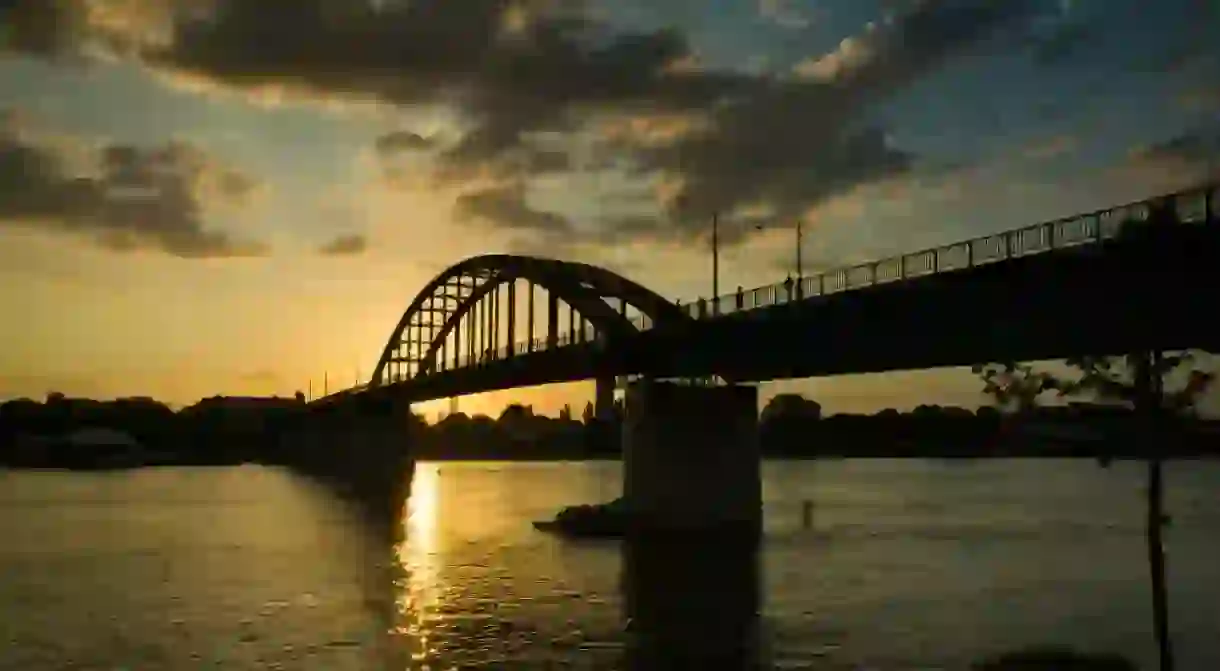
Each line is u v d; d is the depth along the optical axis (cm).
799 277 5219
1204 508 9831
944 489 13300
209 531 8656
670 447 7588
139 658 3994
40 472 18750
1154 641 3969
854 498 11688
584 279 8875
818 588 5425
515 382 10362
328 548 7419
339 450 17688
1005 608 4784
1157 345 3488
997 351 4694
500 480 17088
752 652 3978
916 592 5272
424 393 13962
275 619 4731
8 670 3822
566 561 6506
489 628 4497
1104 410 3134
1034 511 9744
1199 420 2973
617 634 4341
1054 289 3834
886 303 4597
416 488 14600
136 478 16688
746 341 5844
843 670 3666
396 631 4444
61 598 5312
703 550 6875
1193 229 3244
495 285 12000
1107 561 6253
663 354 6900
